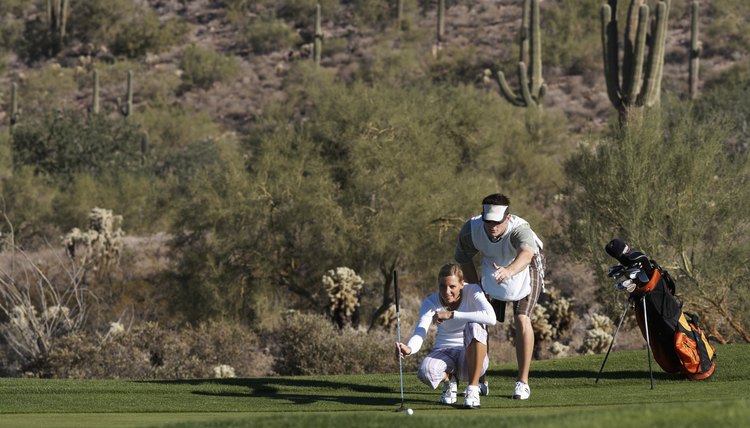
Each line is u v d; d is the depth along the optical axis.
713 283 38.22
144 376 40.38
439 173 57.41
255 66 166.88
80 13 180.12
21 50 176.62
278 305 57.00
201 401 18.16
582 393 18.38
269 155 57.75
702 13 163.12
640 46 57.69
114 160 100.62
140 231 83.69
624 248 19.44
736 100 94.81
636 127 41.22
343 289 47.25
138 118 137.25
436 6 179.50
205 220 56.69
